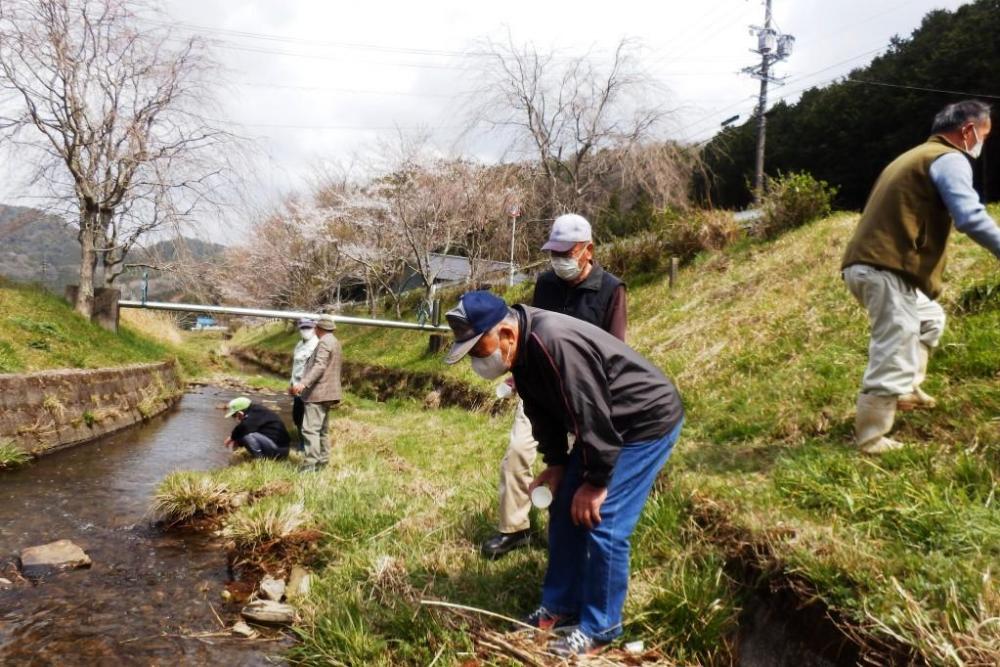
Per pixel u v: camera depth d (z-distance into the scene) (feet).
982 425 10.75
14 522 15.30
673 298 32.68
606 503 7.82
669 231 39.22
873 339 11.04
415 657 8.66
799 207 34.42
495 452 21.45
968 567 7.25
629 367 7.81
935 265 10.75
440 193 66.03
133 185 40.98
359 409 40.34
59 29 37.65
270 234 90.53
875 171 93.25
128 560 13.41
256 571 12.94
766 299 24.58
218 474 17.53
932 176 10.21
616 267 42.01
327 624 9.61
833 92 102.32
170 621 10.77
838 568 7.88
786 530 9.00
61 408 25.04
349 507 14.64
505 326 7.63
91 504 17.30
